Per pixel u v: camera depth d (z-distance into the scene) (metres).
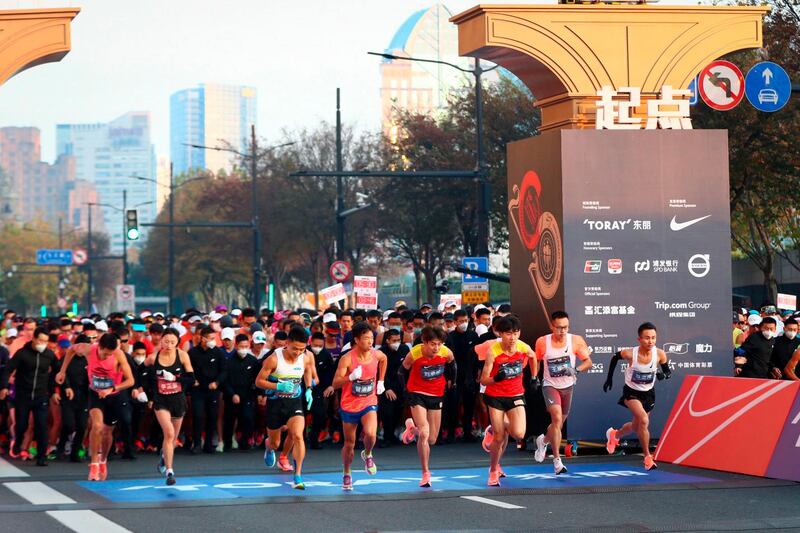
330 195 63.09
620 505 13.04
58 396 18.53
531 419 18.23
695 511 12.55
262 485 15.27
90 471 16.06
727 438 15.91
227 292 107.81
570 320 17.69
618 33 18.66
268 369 14.62
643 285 17.88
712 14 18.88
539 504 13.17
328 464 17.89
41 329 18.20
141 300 158.00
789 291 48.06
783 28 35.66
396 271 83.69
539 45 18.47
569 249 17.69
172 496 14.27
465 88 51.03
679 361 17.95
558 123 19.12
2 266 141.12
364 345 14.37
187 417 20.38
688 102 18.44
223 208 79.31
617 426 17.77
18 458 19.30
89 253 108.75
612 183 17.83
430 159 50.72
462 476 15.83
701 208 18.05
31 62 18.97
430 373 14.67
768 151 36.28
